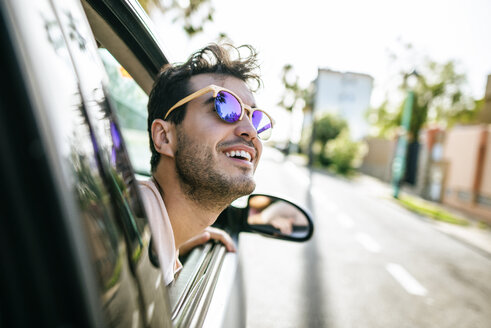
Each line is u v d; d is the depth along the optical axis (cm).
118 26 102
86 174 34
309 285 369
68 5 41
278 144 4512
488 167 997
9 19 26
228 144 91
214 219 100
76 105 36
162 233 83
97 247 33
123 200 43
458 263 509
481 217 999
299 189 1177
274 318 292
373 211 900
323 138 3108
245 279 143
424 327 304
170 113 94
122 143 49
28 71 27
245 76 106
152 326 45
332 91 4725
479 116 1523
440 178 1273
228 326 88
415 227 751
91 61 45
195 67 97
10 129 25
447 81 1421
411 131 1561
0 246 25
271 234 157
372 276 414
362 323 298
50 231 27
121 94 180
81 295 28
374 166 2288
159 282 52
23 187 25
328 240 557
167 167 95
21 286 26
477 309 350
